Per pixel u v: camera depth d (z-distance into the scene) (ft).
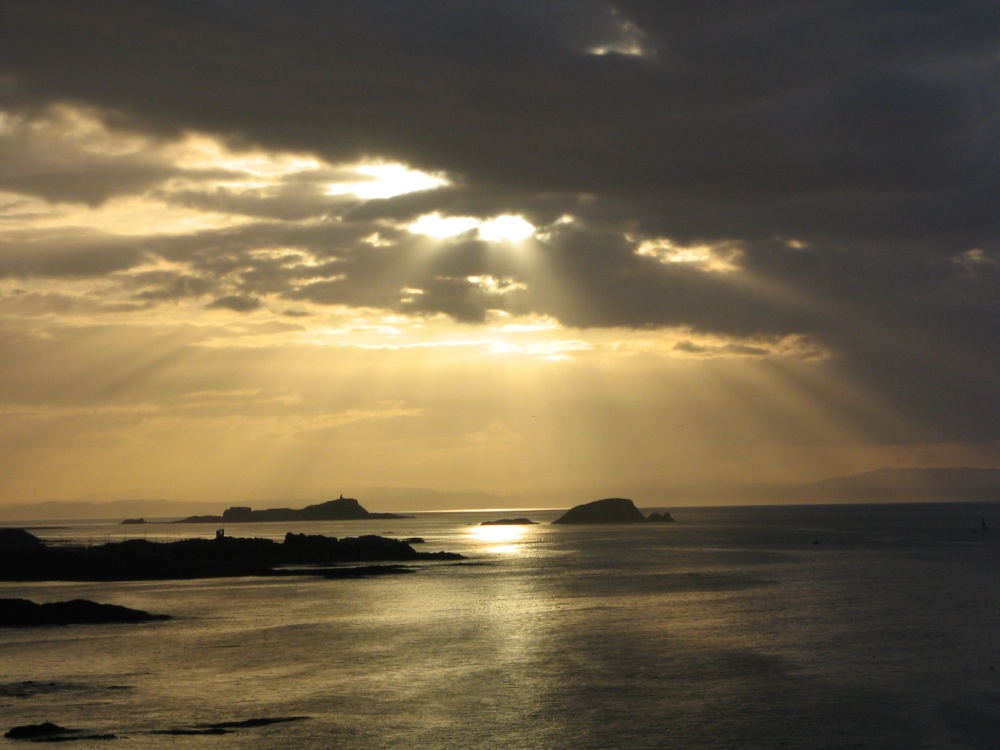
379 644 193.06
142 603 280.92
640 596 281.33
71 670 165.68
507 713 133.59
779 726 125.29
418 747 117.80
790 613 232.12
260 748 116.78
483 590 310.04
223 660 175.32
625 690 146.72
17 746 117.08
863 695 141.28
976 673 156.04
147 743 118.52
